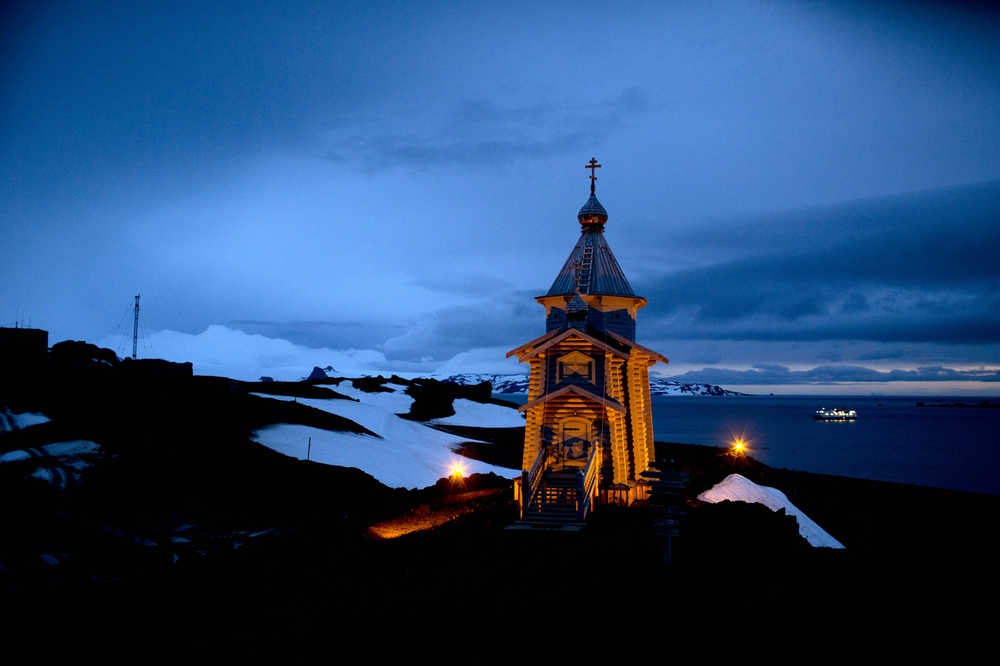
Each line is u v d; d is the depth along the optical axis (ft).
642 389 123.44
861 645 41.83
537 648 42.70
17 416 92.53
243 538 82.23
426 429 230.48
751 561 62.44
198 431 116.57
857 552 69.51
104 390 110.22
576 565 62.13
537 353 103.30
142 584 61.11
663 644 42.63
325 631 47.01
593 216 126.62
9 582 58.49
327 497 109.81
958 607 48.57
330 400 224.12
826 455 370.94
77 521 74.49
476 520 88.17
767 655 40.60
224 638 46.57
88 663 42.80
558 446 100.07
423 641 44.37
